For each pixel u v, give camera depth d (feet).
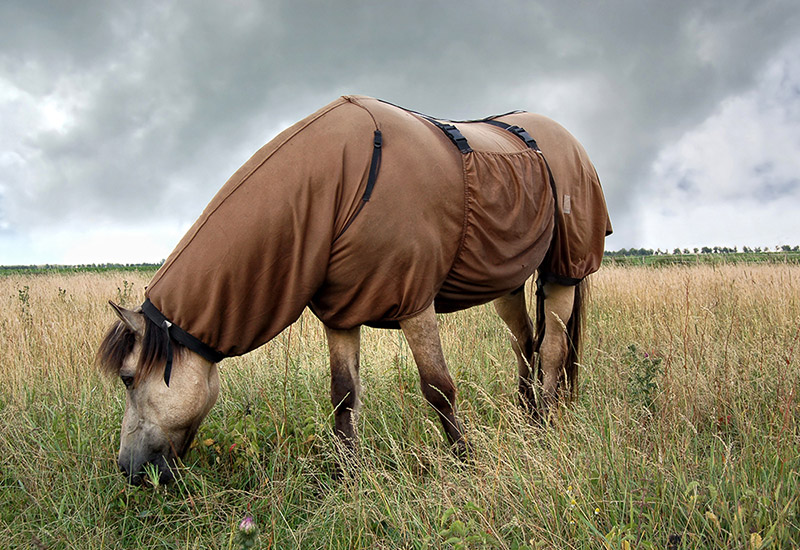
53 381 13.73
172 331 8.27
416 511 7.23
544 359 12.40
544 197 10.90
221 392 13.09
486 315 22.15
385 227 8.23
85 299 26.14
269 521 7.69
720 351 11.75
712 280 23.63
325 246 8.20
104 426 10.68
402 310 8.71
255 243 8.13
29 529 7.89
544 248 11.01
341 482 8.89
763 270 26.58
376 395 12.37
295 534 7.32
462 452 9.01
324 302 8.87
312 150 8.30
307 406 10.96
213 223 8.25
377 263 8.37
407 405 11.00
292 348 15.58
